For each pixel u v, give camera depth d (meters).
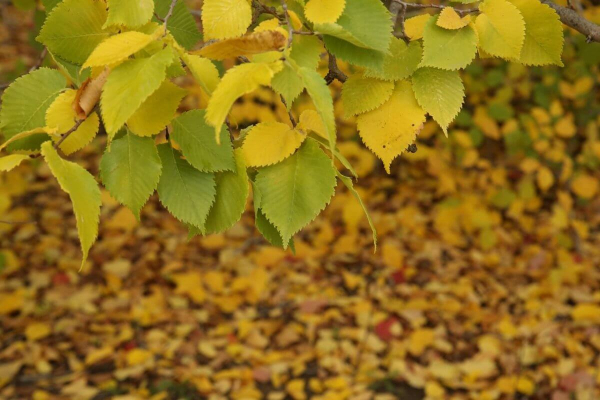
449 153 5.03
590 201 5.59
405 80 0.97
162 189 0.88
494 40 0.93
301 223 0.88
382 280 5.00
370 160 4.79
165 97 0.83
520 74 4.85
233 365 4.11
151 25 0.86
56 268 5.02
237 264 5.17
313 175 0.89
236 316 4.60
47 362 4.06
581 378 3.82
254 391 3.81
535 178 5.52
